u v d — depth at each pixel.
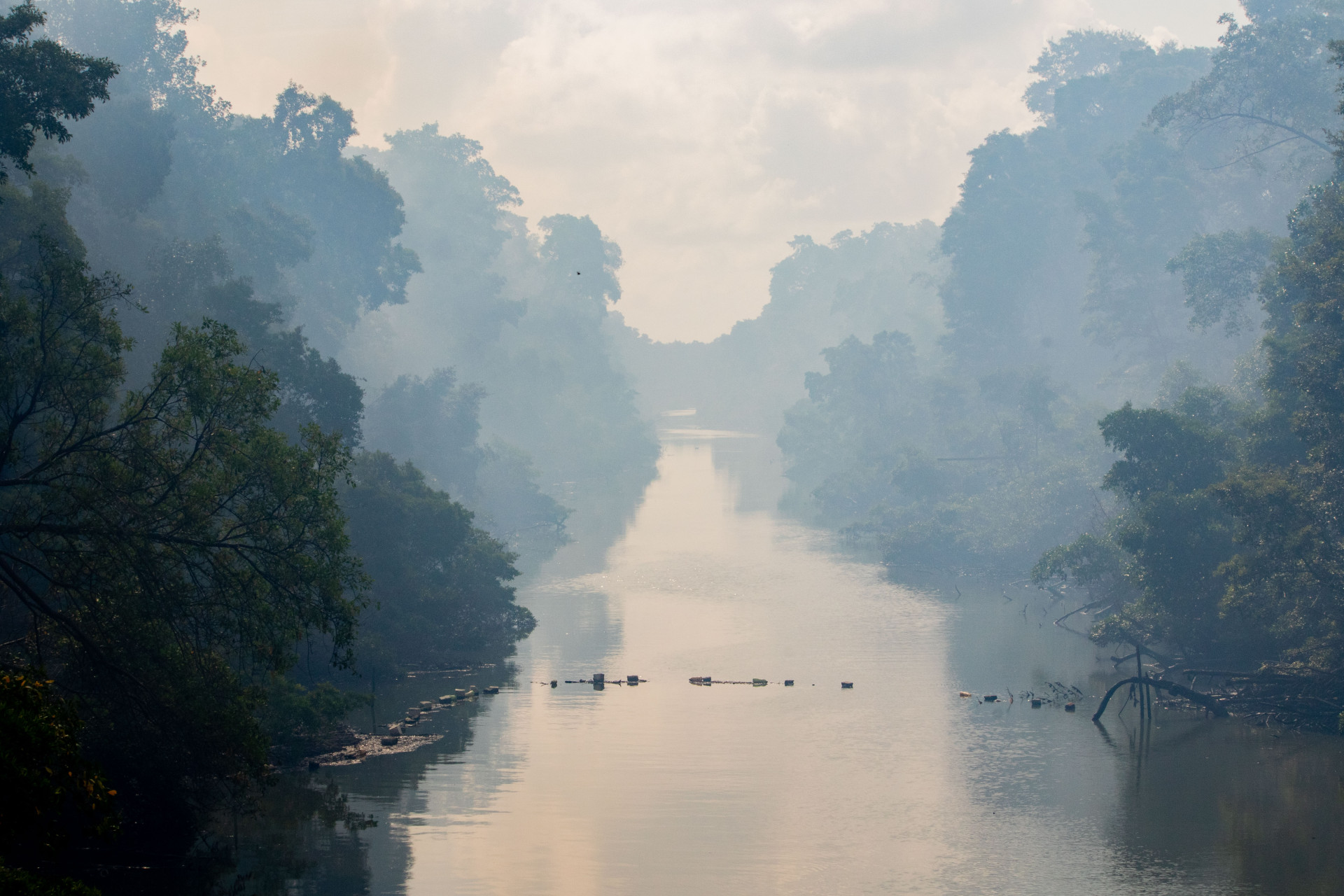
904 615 65.06
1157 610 49.88
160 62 76.00
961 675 51.28
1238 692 45.16
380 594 53.09
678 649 56.94
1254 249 71.19
